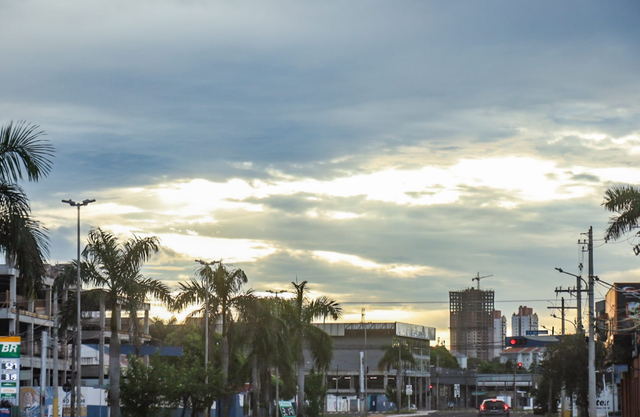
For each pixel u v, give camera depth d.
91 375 95.44
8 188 18.67
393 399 144.75
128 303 43.84
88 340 101.38
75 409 63.38
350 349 163.62
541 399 104.06
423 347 179.50
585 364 68.25
